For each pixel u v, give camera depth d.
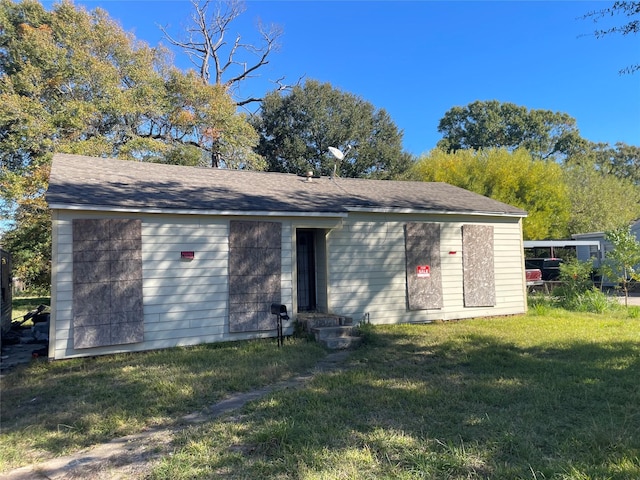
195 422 4.48
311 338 8.94
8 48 18.45
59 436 4.15
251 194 10.19
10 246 16.66
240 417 4.47
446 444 3.64
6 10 18.73
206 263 8.62
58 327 7.30
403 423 4.17
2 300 9.96
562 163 36.97
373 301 10.77
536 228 25.41
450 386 5.43
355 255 10.65
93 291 7.53
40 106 16.67
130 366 6.75
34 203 15.78
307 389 5.38
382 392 5.18
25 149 16.94
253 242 9.09
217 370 6.37
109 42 19.61
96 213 7.65
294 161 27.75
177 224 8.39
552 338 8.57
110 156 18.09
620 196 31.28
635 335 8.79
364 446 3.64
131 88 19.77
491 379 5.73
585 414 4.37
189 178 10.80
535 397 4.91
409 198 12.32
